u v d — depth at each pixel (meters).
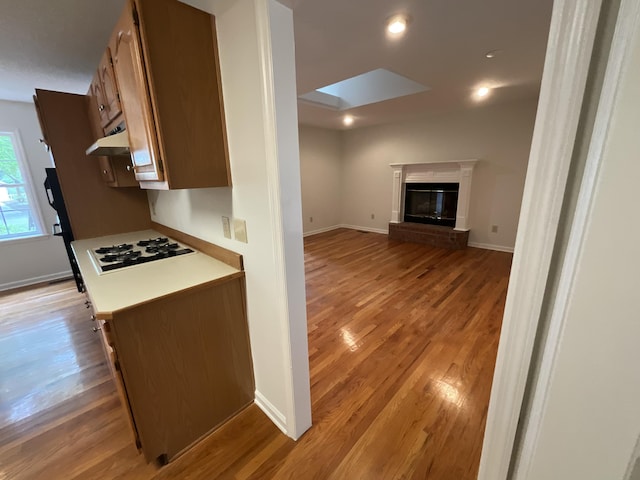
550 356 0.52
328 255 4.49
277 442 1.43
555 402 0.51
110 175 2.18
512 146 4.14
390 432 1.46
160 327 1.24
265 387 1.57
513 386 0.62
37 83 2.45
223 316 1.45
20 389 1.84
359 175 6.17
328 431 1.48
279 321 1.30
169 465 1.33
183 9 1.11
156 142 1.14
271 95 1.02
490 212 4.50
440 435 1.44
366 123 5.37
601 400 0.45
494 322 2.45
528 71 2.63
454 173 4.75
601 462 0.47
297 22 1.71
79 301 3.15
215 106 1.26
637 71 0.35
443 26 1.79
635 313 0.39
